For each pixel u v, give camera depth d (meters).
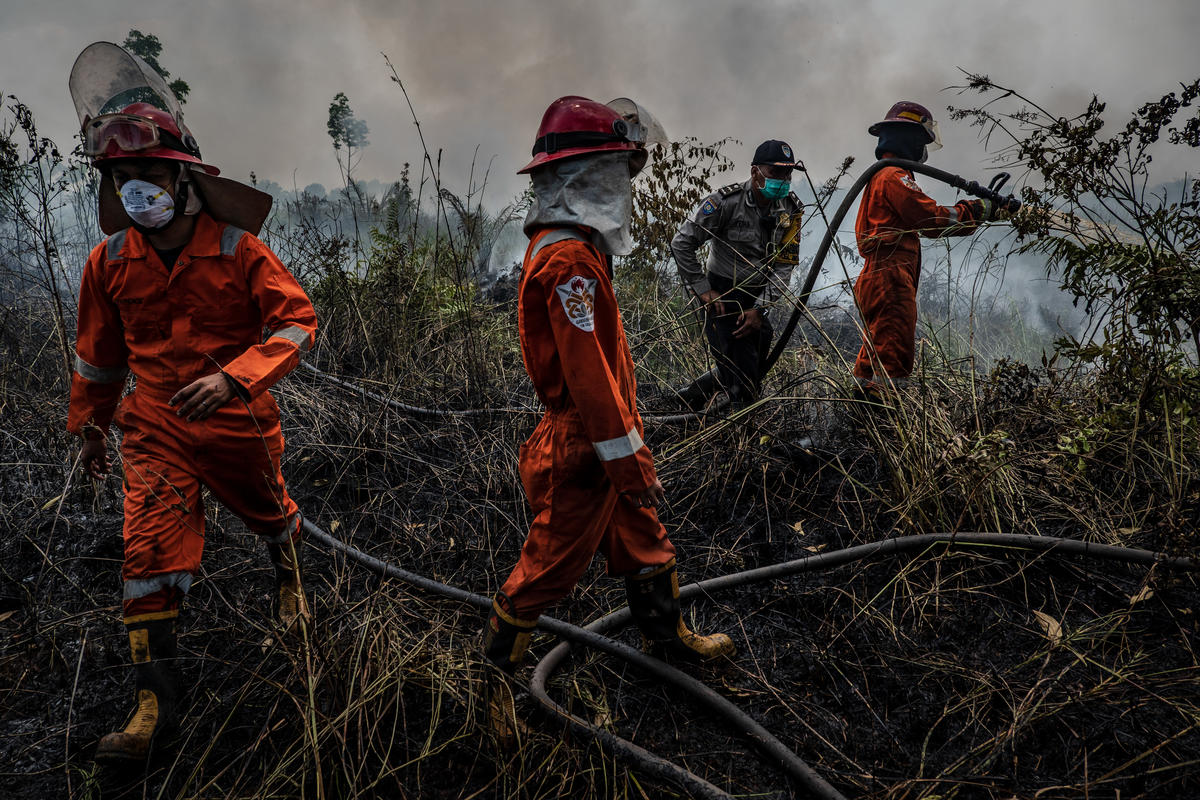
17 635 2.62
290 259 5.38
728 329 3.93
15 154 3.56
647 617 2.35
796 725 2.24
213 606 2.78
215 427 2.26
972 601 2.68
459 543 3.22
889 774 2.05
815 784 1.97
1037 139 2.95
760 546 3.12
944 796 1.94
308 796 2.00
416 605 2.80
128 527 2.18
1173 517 2.57
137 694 2.13
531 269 1.89
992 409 3.45
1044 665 2.35
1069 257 3.03
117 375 2.44
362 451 3.84
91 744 2.21
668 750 2.16
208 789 2.04
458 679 2.34
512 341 5.14
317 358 4.80
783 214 3.80
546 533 2.03
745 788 2.03
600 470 1.97
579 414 1.90
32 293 5.00
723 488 3.45
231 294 2.28
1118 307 2.96
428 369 4.75
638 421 2.15
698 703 2.30
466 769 2.09
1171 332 2.87
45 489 3.40
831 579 2.86
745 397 3.91
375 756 2.12
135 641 2.12
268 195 2.26
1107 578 2.74
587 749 2.08
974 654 2.47
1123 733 2.11
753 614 2.72
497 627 2.09
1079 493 3.05
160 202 2.12
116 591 2.86
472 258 5.48
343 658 2.29
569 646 2.47
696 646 2.41
